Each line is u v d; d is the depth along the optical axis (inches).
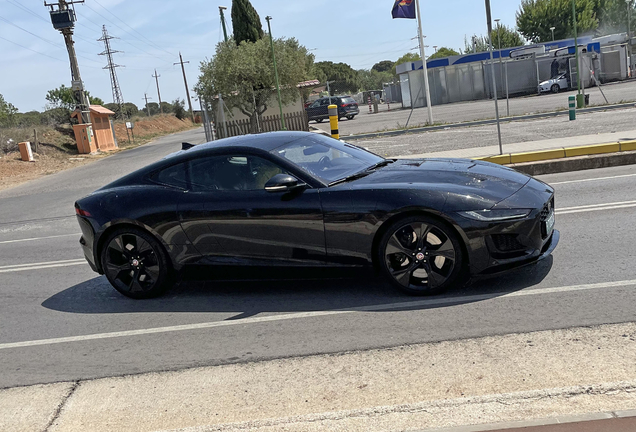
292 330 166.2
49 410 134.8
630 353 126.4
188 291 217.6
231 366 147.1
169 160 211.9
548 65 1584.6
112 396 138.3
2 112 1834.4
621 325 141.3
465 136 638.5
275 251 191.0
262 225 189.8
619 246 205.9
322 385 130.9
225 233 195.6
